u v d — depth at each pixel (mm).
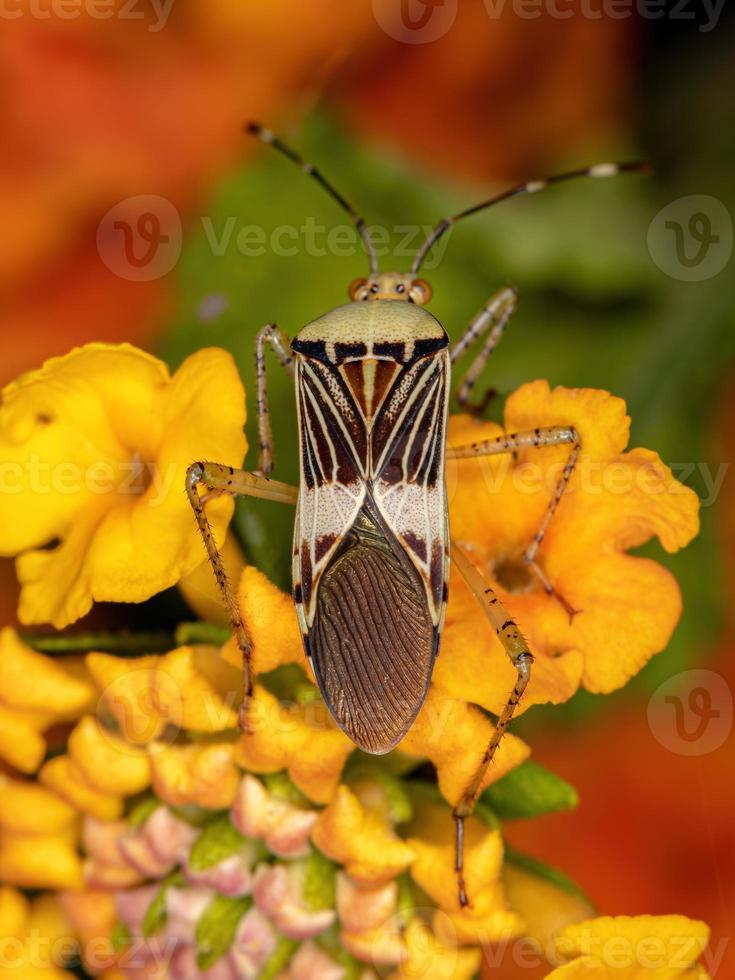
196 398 73
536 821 81
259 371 81
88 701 73
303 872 72
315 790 71
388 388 77
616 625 72
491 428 75
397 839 72
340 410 77
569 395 73
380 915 71
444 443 76
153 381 74
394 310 79
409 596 73
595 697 83
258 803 71
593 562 73
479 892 71
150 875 73
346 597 74
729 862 81
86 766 72
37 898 75
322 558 75
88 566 72
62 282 85
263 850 73
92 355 74
